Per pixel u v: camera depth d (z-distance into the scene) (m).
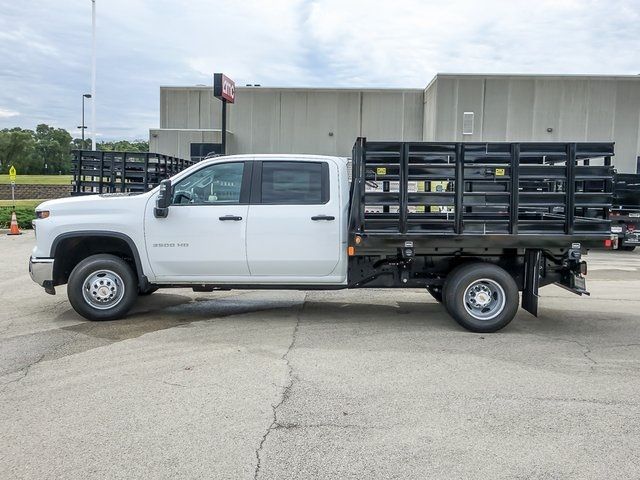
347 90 27.28
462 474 3.37
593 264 13.33
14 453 3.60
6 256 13.30
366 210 6.74
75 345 5.99
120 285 6.97
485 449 3.69
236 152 27.75
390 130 27.45
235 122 27.67
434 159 6.38
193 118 28.19
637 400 4.56
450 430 3.97
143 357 5.59
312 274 6.81
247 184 6.77
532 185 7.40
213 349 5.87
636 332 6.75
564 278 6.82
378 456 3.59
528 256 6.78
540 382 4.96
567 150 6.38
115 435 3.86
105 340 6.18
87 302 6.95
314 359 5.56
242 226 6.68
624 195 15.39
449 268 6.93
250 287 6.97
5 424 4.03
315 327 6.85
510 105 24.17
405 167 6.39
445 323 7.11
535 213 7.59
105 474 3.35
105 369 5.22
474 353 5.82
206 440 3.79
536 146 6.37
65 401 4.45
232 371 5.18
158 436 3.84
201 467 3.43
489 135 24.25
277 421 4.10
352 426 4.03
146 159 13.62
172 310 7.77
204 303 8.27
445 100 24.25
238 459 3.54
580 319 7.45
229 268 6.78
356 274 6.91
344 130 27.47
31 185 43.97
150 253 6.80
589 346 6.12
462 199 6.42
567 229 6.46
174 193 6.80
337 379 4.99
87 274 6.89
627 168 24.33
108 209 6.83
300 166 6.80
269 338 6.32
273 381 4.93
